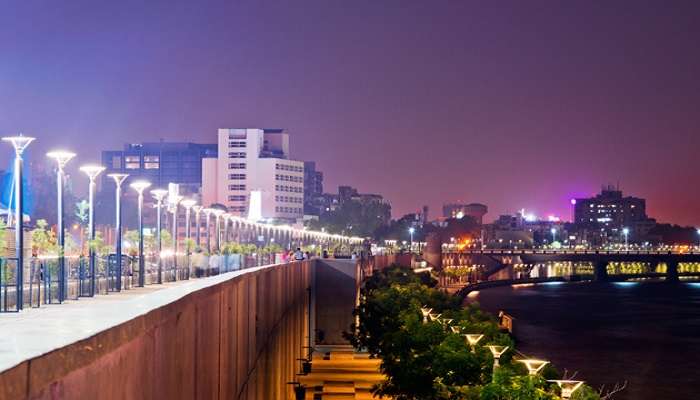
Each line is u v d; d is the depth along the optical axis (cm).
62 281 4394
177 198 11138
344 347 13038
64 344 1151
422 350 7494
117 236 6931
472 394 5703
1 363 1005
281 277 6650
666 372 16262
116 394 1393
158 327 1759
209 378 2588
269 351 5266
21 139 4522
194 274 9600
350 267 13150
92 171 6375
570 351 19038
